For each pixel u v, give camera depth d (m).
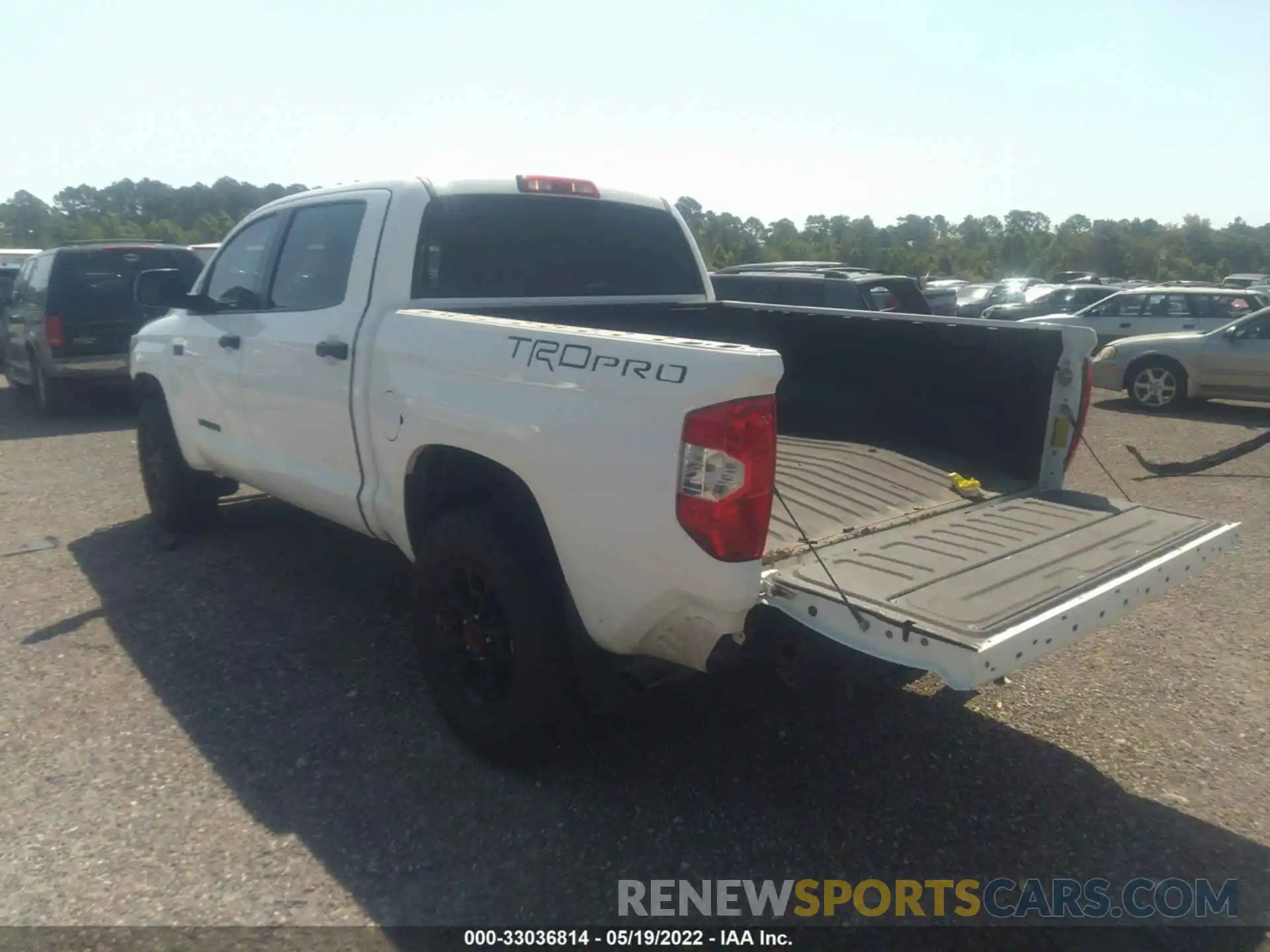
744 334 5.36
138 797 3.69
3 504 7.82
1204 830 3.59
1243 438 11.64
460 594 3.97
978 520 3.90
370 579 5.93
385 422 4.20
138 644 5.03
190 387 5.90
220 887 3.20
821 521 3.75
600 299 5.09
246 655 4.89
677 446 3.03
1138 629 5.39
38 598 5.66
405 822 3.55
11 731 4.17
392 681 4.61
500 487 3.86
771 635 3.16
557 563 3.62
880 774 3.89
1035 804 3.72
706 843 3.46
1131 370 14.23
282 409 4.96
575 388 3.32
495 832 3.50
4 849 3.38
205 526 6.78
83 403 13.27
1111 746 4.14
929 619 2.87
